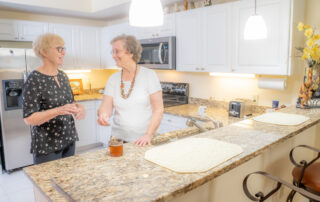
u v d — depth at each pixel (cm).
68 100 205
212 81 327
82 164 111
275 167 172
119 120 184
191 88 355
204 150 122
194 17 295
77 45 422
